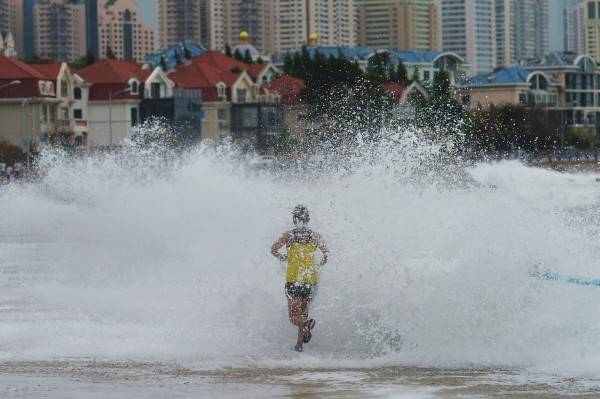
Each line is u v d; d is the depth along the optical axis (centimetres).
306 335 3478
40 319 4116
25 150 19238
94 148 19562
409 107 11356
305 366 3303
